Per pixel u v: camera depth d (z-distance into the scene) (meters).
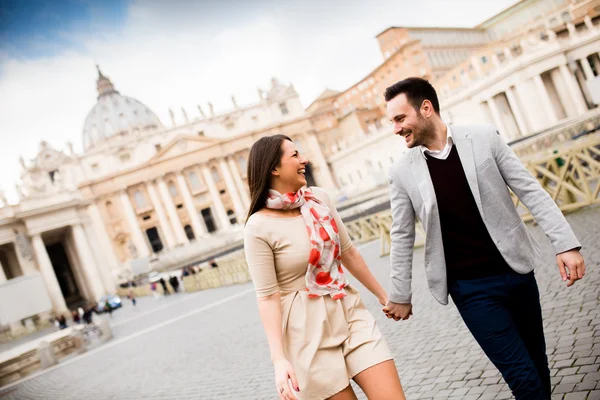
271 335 1.84
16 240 46.78
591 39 33.97
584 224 6.78
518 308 2.12
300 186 2.04
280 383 1.71
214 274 21.64
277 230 1.93
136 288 39.97
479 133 2.03
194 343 9.16
